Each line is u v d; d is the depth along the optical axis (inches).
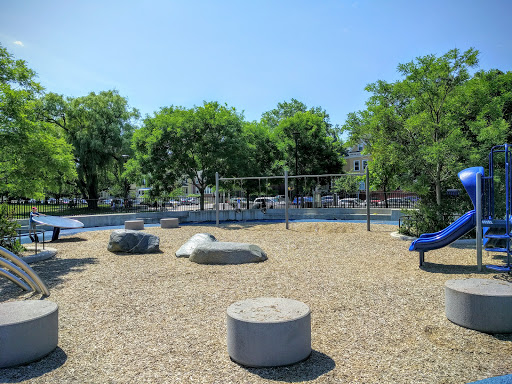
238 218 952.3
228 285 270.4
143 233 431.8
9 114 392.2
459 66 482.6
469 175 331.6
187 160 910.4
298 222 778.2
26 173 428.8
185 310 215.8
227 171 933.2
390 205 929.5
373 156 566.3
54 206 928.9
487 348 158.7
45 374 142.0
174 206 995.9
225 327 187.9
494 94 529.7
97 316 207.9
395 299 229.6
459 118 479.2
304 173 1284.4
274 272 311.4
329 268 325.1
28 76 421.1
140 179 1045.8
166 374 140.0
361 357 152.0
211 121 900.6
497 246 311.3
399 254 386.6
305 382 132.6
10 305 170.6
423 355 153.2
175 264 352.5
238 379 135.3
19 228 464.1
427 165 492.7
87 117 1363.2
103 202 1217.4
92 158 1307.8
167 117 913.5
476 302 177.0
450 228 327.0
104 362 151.2
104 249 453.1
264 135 1133.7
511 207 290.4
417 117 460.4
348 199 1023.6
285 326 144.0
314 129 1264.8
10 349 147.3
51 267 347.6
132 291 259.1
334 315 202.8
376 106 528.4
